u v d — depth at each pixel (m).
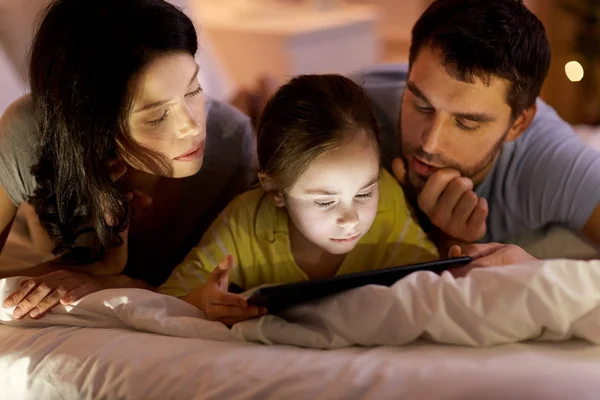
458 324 0.74
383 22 3.04
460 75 0.95
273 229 1.03
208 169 1.19
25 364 0.80
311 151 0.88
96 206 0.98
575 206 1.05
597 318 0.71
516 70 0.96
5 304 0.91
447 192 1.02
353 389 0.66
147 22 0.88
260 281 1.04
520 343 0.74
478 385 0.63
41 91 0.94
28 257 1.10
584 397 0.61
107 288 0.99
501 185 1.12
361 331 0.77
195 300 0.91
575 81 2.61
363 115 0.91
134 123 0.91
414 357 0.70
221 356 0.73
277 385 0.68
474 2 1.01
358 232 0.94
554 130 1.15
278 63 2.55
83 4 0.90
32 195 1.06
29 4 1.75
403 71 1.33
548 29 2.69
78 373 0.76
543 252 1.08
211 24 2.70
